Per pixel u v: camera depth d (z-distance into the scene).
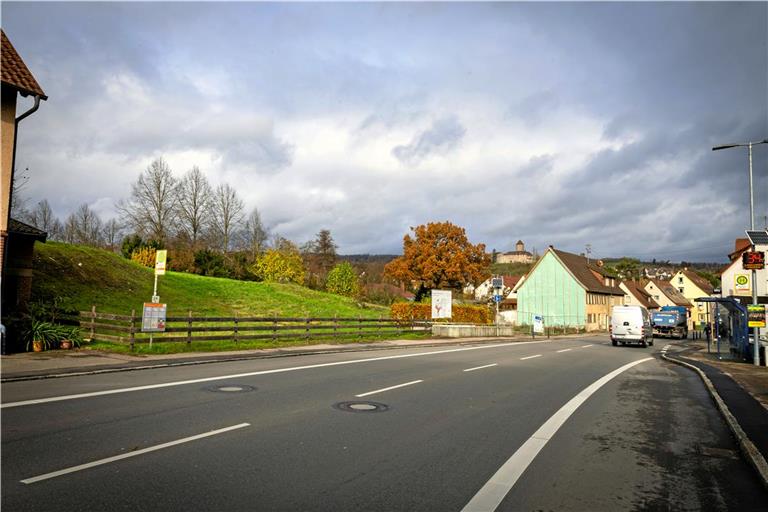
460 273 53.53
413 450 6.86
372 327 28.70
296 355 18.64
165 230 51.38
